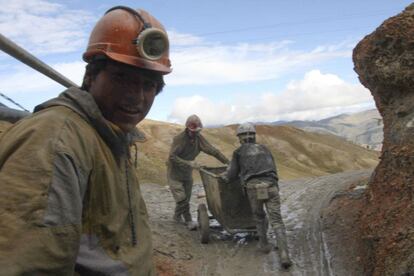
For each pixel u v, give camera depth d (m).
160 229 9.95
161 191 16.55
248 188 8.31
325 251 8.32
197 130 9.97
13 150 1.32
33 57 3.20
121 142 1.61
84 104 1.50
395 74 8.47
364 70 9.38
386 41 8.64
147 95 1.71
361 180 12.53
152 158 44.59
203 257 8.61
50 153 1.30
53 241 1.22
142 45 1.60
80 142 1.40
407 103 8.46
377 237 6.97
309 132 104.75
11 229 1.18
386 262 6.28
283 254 7.86
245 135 8.62
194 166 9.86
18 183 1.24
